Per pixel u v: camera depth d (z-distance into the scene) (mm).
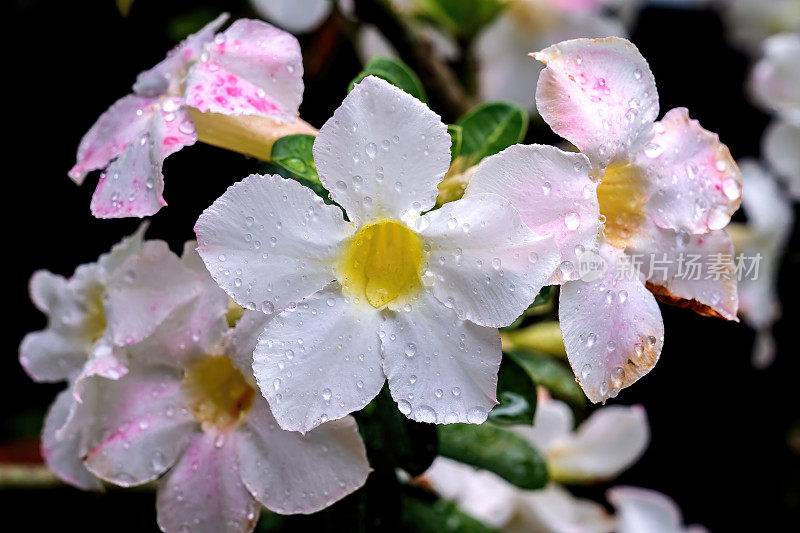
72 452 386
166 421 353
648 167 345
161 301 352
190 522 346
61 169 503
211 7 503
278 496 339
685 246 347
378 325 326
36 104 504
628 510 486
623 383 332
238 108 338
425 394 322
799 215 607
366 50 504
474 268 322
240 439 345
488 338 323
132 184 342
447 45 495
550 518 457
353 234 326
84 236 501
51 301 399
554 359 428
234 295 320
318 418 321
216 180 385
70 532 452
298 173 346
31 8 499
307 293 325
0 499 446
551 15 472
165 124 341
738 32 627
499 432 396
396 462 356
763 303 564
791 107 563
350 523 365
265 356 321
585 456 456
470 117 382
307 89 456
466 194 327
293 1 481
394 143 322
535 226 325
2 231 500
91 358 357
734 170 351
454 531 423
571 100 333
